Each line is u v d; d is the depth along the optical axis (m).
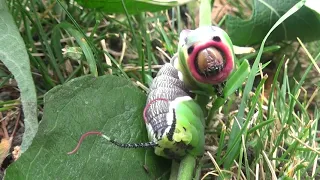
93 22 0.16
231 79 0.11
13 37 0.11
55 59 0.14
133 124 0.11
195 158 0.11
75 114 0.10
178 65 0.11
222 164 0.12
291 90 0.15
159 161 0.11
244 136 0.11
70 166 0.10
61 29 0.15
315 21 0.15
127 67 0.15
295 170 0.11
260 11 0.15
